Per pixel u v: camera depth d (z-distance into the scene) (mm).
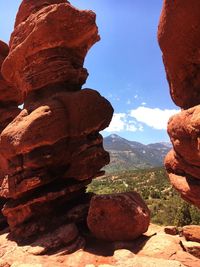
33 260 14070
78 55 19516
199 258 13336
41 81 18531
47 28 18031
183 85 12602
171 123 11836
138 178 143125
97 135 18531
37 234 16578
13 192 17391
